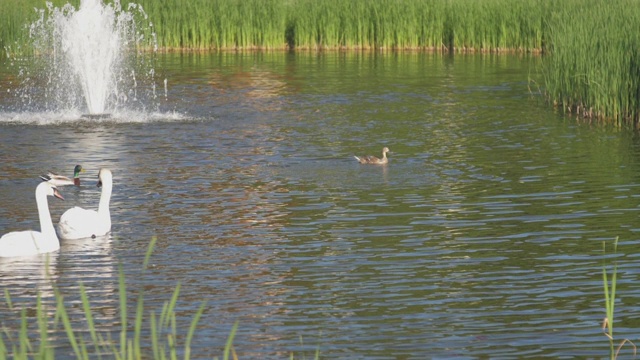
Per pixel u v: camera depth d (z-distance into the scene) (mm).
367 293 16969
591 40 35812
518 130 32875
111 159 28219
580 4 47125
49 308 16250
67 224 20250
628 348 14484
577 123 34219
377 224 21328
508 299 16641
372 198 23594
